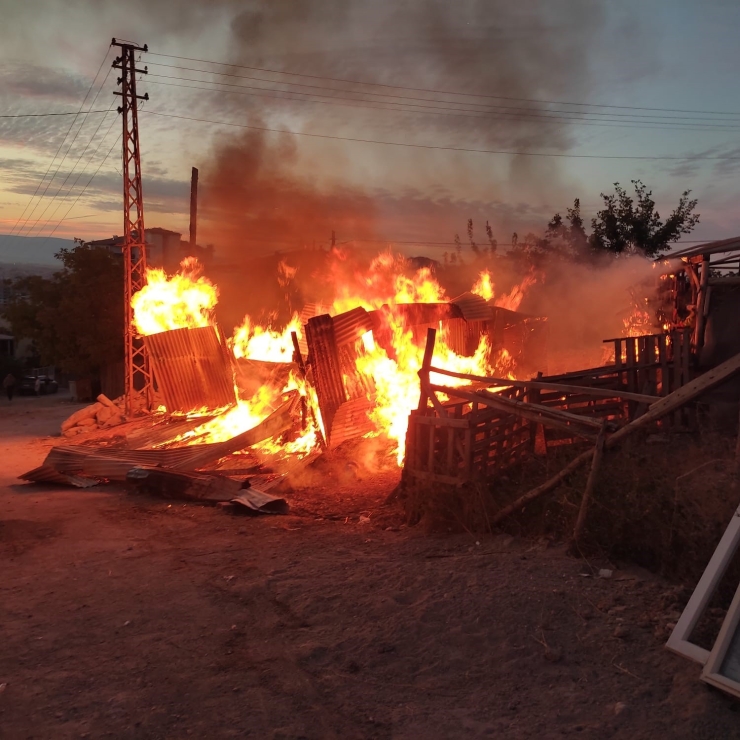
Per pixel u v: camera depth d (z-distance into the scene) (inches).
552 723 153.1
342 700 164.9
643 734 147.4
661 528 235.3
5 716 157.3
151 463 472.7
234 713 158.6
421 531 298.8
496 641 186.7
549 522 264.7
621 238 1182.3
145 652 190.5
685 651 170.4
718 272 498.0
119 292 1414.9
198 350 717.3
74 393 1505.9
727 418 352.2
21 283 1568.7
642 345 392.8
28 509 402.6
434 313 630.5
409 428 324.8
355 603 215.6
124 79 878.4
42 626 210.4
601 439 250.1
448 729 152.3
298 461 463.2
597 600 204.7
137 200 903.7
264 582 241.1
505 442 316.5
